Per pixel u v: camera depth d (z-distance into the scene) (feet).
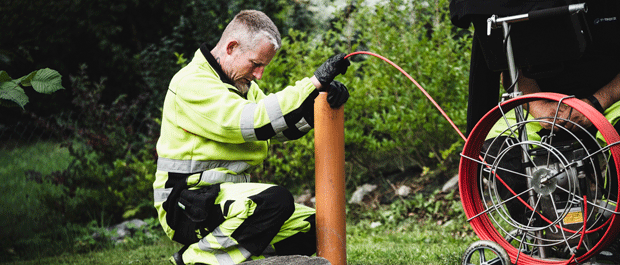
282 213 6.97
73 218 17.03
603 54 7.74
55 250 14.78
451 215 14.30
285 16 24.91
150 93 22.06
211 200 6.95
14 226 16.28
